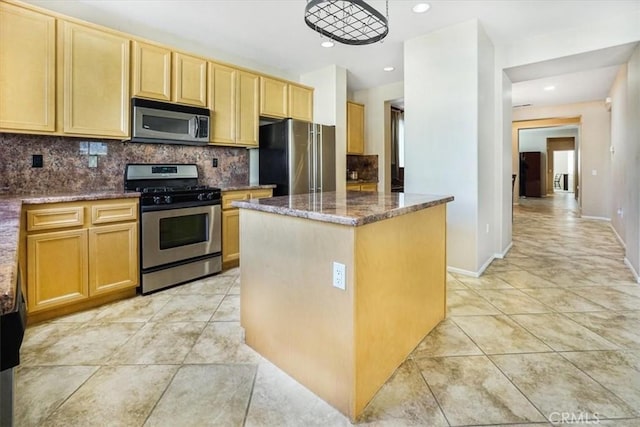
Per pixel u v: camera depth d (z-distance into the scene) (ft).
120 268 8.85
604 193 23.57
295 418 4.77
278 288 5.86
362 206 5.68
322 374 5.16
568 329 7.25
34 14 7.94
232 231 11.79
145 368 5.95
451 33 10.98
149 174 10.82
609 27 10.66
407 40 11.99
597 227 20.33
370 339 5.09
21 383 5.50
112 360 6.19
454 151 11.12
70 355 6.35
